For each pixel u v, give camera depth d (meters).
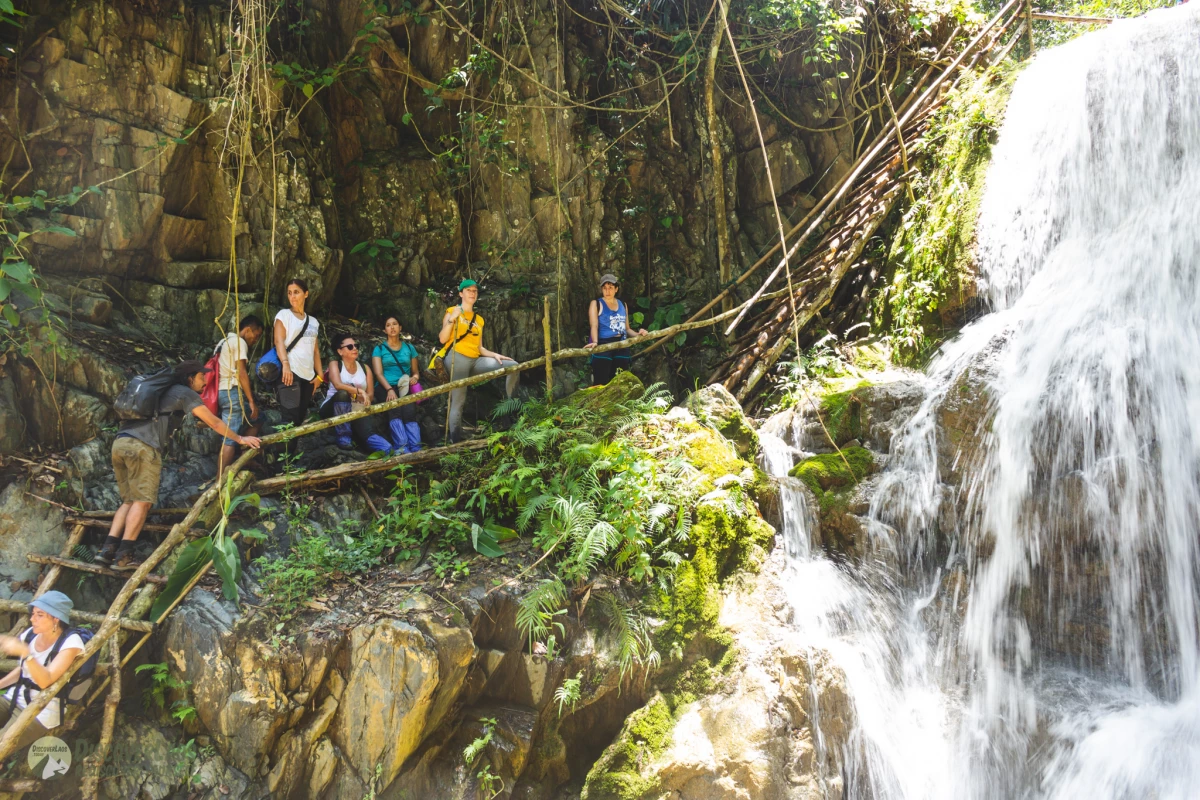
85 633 5.57
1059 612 6.41
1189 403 6.14
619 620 6.06
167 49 8.31
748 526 6.77
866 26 11.64
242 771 5.46
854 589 6.79
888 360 8.96
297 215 9.12
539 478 6.75
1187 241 6.86
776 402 9.04
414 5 10.38
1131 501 6.16
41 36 7.70
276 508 6.83
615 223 10.96
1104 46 8.23
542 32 10.53
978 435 6.89
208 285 8.68
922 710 6.30
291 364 7.60
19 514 6.27
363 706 5.50
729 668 6.15
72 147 7.87
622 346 8.34
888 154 10.70
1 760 5.05
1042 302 7.73
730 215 11.50
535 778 5.82
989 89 9.62
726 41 11.27
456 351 8.18
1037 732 5.92
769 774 5.66
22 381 6.82
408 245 10.23
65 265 7.87
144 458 6.15
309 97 9.03
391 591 6.05
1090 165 8.08
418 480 7.40
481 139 10.09
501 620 5.98
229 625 5.65
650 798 5.72
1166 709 5.78
